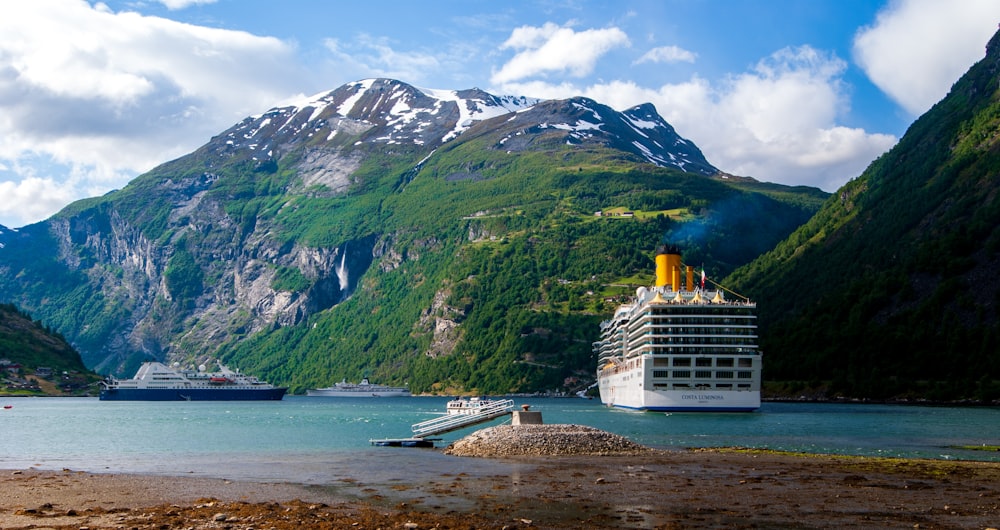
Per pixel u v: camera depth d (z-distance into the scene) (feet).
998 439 401.90
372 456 316.81
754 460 293.02
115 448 364.58
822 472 259.80
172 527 168.04
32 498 205.77
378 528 169.89
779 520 183.73
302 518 179.32
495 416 403.54
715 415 627.87
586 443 319.47
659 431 451.94
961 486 230.48
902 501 206.28
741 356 636.48
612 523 179.83
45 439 422.82
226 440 412.36
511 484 232.94
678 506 198.59
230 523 172.76
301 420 644.27
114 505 197.88
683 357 638.12
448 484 233.76
